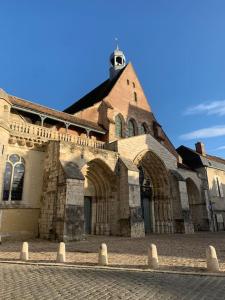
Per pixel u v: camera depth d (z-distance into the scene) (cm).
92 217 2148
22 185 1823
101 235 2006
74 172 1703
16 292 552
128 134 3047
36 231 1781
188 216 2466
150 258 809
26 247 948
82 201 1652
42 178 1911
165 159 2639
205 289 566
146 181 2644
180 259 921
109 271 765
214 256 754
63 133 2059
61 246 920
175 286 593
